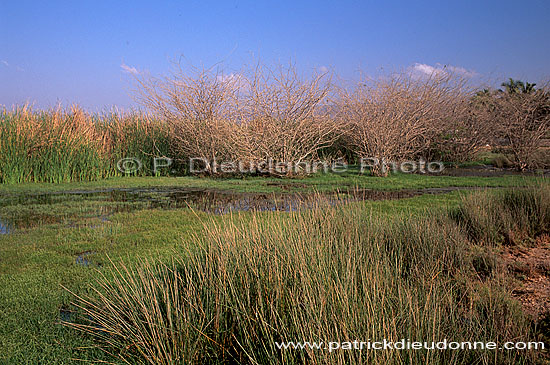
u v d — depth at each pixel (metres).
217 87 15.93
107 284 4.51
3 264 5.60
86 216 8.91
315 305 2.98
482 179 14.64
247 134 15.41
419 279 3.98
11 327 3.84
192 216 8.61
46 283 4.88
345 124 16.92
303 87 15.27
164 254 5.83
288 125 15.48
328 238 4.50
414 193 11.93
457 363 2.87
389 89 16.55
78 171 14.92
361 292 3.37
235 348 3.17
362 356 2.61
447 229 5.87
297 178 15.47
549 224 6.82
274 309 3.28
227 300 3.49
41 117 15.47
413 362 2.66
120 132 17.23
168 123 16.91
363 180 14.70
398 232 5.66
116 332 3.40
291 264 3.81
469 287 4.22
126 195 11.95
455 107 19.06
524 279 4.79
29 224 8.14
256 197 11.55
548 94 17.73
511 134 17.83
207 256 4.32
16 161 13.97
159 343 3.12
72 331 3.73
